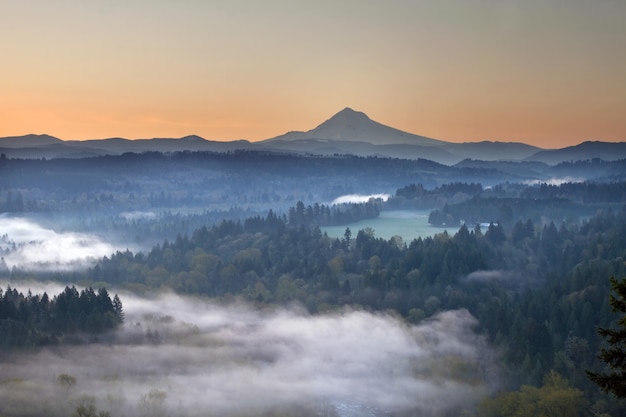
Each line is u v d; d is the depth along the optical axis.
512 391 170.88
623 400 152.38
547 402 151.62
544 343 191.12
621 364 53.88
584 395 161.75
